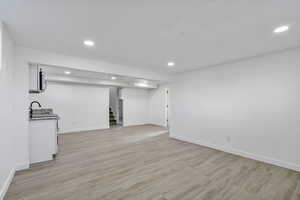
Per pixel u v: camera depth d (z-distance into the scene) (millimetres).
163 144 4289
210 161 3004
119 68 3725
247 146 3201
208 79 4012
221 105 3699
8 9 1504
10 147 2191
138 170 2598
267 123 2898
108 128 7004
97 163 2896
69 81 5484
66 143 4371
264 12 1564
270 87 2857
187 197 1852
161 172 2523
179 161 3012
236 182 2203
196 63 3613
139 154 3432
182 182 2203
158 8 1507
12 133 2322
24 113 2582
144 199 1810
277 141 2766
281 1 1384
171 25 1854
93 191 1968
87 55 3031
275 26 1858
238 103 3357
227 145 3566
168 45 2500
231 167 2717
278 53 2758
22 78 2547
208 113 4004
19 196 1853
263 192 1956
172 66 3959
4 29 1878
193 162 2959
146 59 3303
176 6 1471
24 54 2561
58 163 2881
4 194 1872
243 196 1871
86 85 6496
